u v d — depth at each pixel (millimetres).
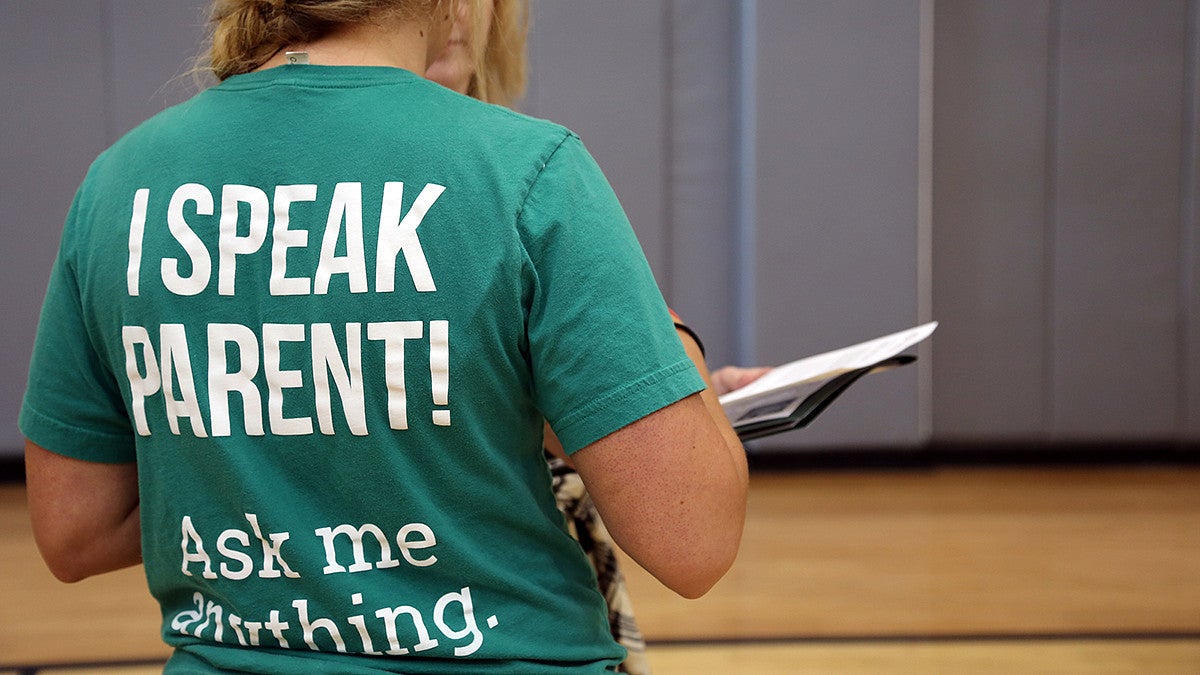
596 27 3709
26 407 719
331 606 635
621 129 3748
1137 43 3869
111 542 757
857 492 3514
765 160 3666
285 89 653
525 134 637
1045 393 3977
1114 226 3924
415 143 627
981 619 2285
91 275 672
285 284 622
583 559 722
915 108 3693
